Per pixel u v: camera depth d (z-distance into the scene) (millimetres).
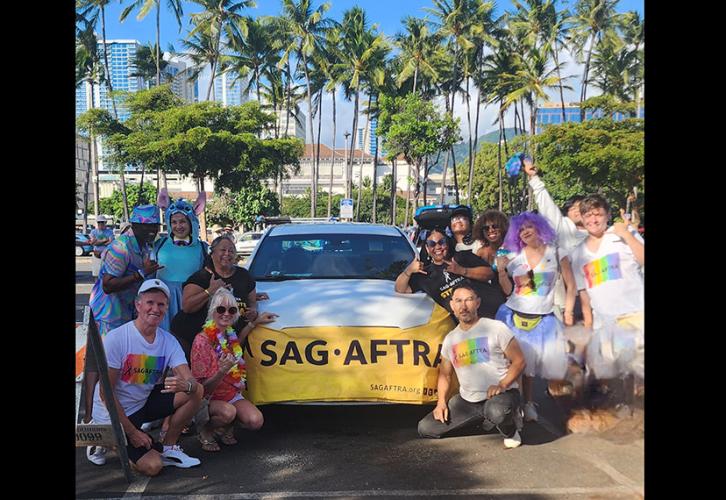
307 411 5473
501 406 4520
